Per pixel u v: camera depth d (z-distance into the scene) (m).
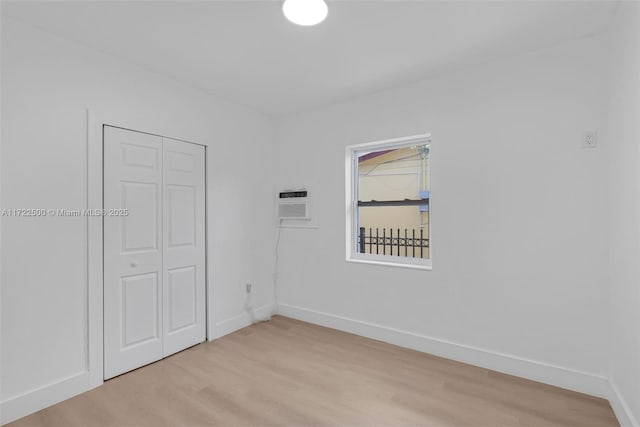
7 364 1.88
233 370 2.50
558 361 2.23
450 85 2.68
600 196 2.09
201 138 3.02
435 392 2.18
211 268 3.11
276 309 3.86
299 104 3.44
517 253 2.38
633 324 1.66
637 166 1.58
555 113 2.24
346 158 3.34
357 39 2.18
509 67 2.42
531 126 2.33
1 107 1.88
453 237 2.67
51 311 2.06
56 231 2.08
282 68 2.60
